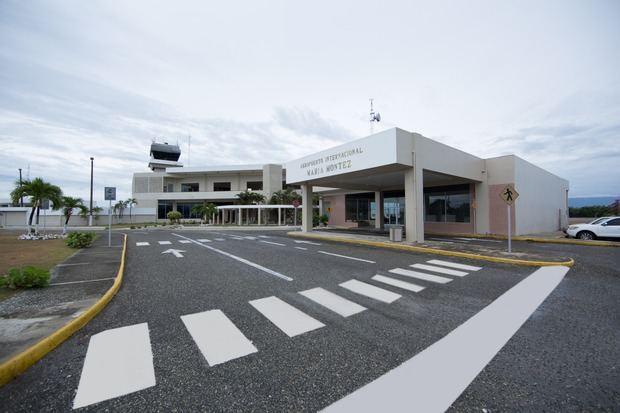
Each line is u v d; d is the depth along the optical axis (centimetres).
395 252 1152
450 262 916
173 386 264
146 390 258
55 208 1997
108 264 877
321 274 741
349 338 364
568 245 1349
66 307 462
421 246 1234
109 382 270
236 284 640
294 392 256
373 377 280
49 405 239
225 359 313
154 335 374
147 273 758
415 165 1345
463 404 241
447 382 272
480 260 952
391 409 235
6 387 266
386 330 389
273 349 336
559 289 595
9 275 587
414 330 389
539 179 2077
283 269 806
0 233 2362
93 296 524
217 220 4472
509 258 929
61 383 271
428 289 595
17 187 1823
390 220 2636
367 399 247
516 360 311
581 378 277
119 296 553
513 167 1738
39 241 1623
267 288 606
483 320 425
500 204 1795
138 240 1739
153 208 4725
